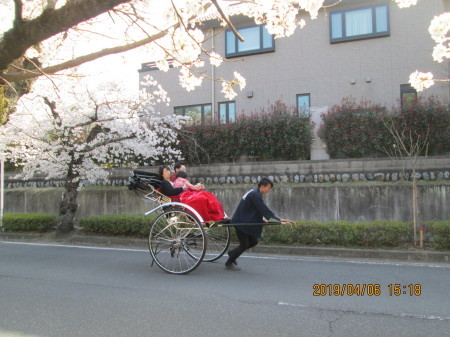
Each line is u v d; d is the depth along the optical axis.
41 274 6.01
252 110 13.75
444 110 9.88
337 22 12.86
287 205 9.91
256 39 13.80
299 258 7.19
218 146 11.86
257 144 11.37
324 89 12.92
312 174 10.54
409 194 8.91
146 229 9.00
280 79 13.48
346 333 3.57
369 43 12.52
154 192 6.57
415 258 6.88
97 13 2.81
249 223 5.77
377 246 7.41
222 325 3.78
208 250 7.37
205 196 6.09
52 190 12.99
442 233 7.04
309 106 13.06
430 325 3.74
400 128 10.08
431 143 9.90
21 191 13.51
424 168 9.66
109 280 5.57
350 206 9.38
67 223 10.00
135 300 4.59
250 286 5.16
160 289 5.05
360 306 4.32
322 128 11.09
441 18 4.45
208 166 11.64
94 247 8.77
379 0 12.41
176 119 10.70
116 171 12.70
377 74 12.37
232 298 4.63
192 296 4.73
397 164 9.82
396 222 7.72
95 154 9.63
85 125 9.24
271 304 4.40
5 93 5.22
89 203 12.32
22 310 4.28
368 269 6.15
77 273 6.05
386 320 3.89
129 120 9.03
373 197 9.20
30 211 13.31
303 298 4.62
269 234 8.00
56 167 9.73
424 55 11.91
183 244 6.13
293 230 7.81
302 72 13.22
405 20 12.17
